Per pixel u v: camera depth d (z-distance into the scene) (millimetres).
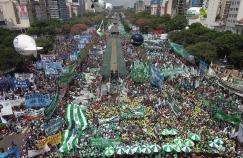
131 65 80812
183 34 116812
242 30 114938
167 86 62812
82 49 97188
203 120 45625
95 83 66250
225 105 50688
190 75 70188
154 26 177000
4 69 72000
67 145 36969
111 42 129000
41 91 57625
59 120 43531
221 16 167500
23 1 169625
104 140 38656
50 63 67625
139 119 46688
